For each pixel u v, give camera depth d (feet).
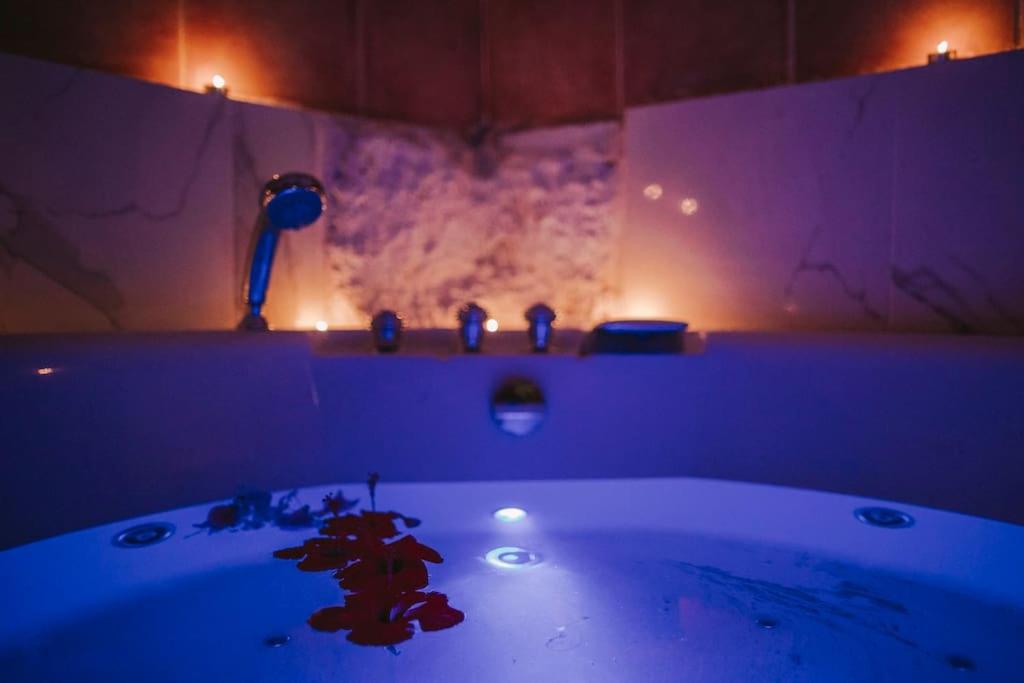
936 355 3.79
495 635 2.57
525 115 6.05
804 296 5.07
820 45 5.44
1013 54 4.38
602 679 2.28
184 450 3.64
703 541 3.62
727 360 4.34
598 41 5.95
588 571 3.20
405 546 3.43
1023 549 3.38
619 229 5.69
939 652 2.48
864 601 2.90
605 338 4.65
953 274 4.59
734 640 2.55
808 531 3.73
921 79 4.65
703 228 5.37
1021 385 3.51
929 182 4.65
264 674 2.32
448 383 4.33
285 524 3.65
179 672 2.34
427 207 5.76
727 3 5.67
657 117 5.51
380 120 5.81
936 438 3.74
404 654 2.43
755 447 4.24
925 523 3.70
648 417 4.39
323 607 2.81
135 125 4.60
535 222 5.84
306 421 4.10
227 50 5.40
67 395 3.25
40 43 4.73
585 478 4.37
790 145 5.07
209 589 2.97
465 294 5.82
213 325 4.94
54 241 4.31
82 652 2.47
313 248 5.40
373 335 4.56
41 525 3.12
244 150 5.08
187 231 4.82
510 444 4.35
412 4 5.98
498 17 6.07
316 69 5.72
